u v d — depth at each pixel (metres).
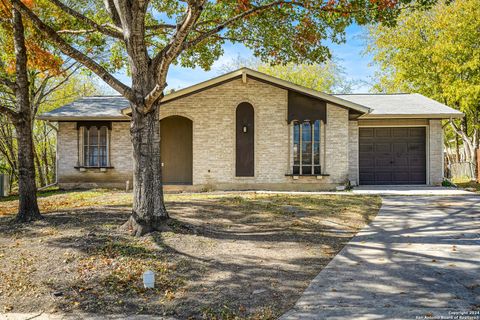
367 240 7.69
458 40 22.55
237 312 4.60
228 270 5.90
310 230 8.43
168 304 4.84
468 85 21.52
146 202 7.43
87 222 8.05
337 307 4.66
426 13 24.78
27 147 8.58
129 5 7.48
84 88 30.11
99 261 6.00
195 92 15.64
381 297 4.92
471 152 25.23
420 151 16.75
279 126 15.78
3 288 5.29
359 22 9.85
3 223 8.41
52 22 11.79
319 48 11.75
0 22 9.77
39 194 15.77
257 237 7.76
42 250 6.44
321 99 15.38
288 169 15.71
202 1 6.67
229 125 15.89
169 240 6.97
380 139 16.84
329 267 6.10
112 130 17.64
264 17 10.98
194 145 15.99
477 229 8.33
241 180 15.89
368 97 19.56
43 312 4.72
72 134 17.72
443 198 12.69
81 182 17.67
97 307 4.80
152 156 7.59
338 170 15.56
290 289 5.24
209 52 13.59
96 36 12.55
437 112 16.06
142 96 7.54
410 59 25.09
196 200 12.12
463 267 5.95
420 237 7.79
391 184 16.78
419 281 5.43
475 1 21.89
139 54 7.53
